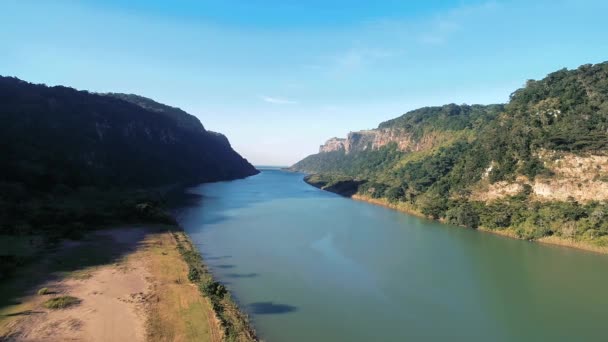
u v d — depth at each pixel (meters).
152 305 27.77
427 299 34.03
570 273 41.84
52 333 23.08
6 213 51.84
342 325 28.19
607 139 60.28
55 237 46.22
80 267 35.91
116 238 48.38
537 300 34.38
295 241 53.25
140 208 60.75
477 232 63.34
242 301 31.62
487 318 30.55
